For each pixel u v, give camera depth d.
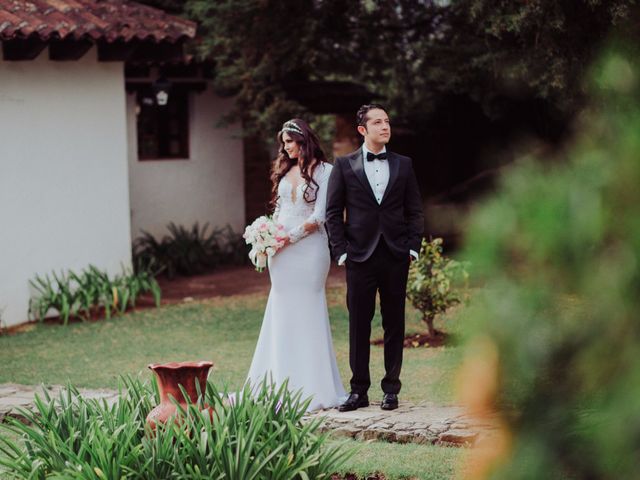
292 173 6.59
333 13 13.78
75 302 11.30
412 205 6.32
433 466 4.82
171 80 15.34
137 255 14.75
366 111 6.23
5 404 6.81
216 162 16.33
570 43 10.09
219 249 16.00
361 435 5.68
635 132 1.03
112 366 8.66
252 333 10.20
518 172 1.07
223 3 13.21
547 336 1.06
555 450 1.06
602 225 1.02
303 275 6.46
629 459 1.01
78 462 3.94
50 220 11.40
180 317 11.24
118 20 11.55
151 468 3.84
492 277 1.08
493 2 10.77
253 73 13.80
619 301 1.02
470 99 15.93
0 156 10.78
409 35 14.68
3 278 10.82
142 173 15.30
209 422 3.98
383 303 6.31
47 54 11.27
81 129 11.77
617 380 1.03
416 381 7.34
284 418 4.39
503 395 1.09
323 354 6.51
